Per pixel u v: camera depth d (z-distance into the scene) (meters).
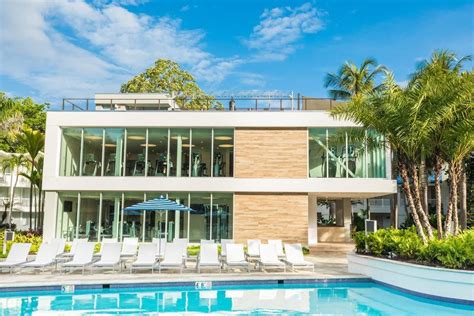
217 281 14.03
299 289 14.03
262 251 16.47
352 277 14.80
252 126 23.62
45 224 23.34
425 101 13.73
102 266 15.14
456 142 14.29
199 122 23.70
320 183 23.14
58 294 12.96
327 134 23.81
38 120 42.47
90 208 23.62
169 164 23.81
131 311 10.95
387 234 15.80
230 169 23.67
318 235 27.78
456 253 11.79
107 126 23.97
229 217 23.33
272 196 23.22
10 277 14.36
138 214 23.44
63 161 24.08
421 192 23.64
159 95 29.84
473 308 11.14
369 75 33.44
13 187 36.62
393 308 11.24
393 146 15.58
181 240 18.84
